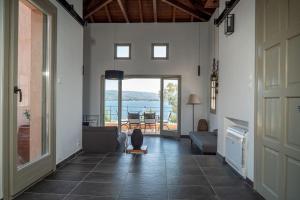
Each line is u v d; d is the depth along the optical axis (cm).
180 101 954
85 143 592
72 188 342
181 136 948
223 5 523
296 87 243
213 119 839
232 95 453
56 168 436
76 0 547
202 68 948
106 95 977
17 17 303
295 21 246
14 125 298
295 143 245
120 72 771
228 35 478
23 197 307
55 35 420
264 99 318
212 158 539
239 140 395
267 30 311
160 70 961
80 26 570
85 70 968
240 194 329
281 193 270
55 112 421
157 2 877
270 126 301
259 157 329
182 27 956
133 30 966
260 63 329
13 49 294
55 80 420
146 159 523
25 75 377
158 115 1011
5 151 285
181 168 453
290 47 256
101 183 364
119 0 790
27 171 334
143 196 317
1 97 279
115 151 598
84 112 966
